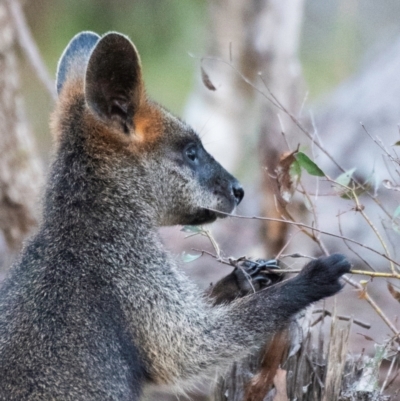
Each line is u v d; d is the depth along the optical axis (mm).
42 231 10016
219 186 11320
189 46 28266
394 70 23672
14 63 16156
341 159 20797
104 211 10078
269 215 15344
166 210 10969
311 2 35000
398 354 10266
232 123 23094
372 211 18281
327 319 13734
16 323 9344
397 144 10469
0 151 16047
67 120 10500
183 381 9859
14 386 9000
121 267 9812
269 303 9852
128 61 10234
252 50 21625
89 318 9375
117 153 10344
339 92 24266
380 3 34469
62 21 27688
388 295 17141
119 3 27609
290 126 16719
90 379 9125
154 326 9695
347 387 9727
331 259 9891
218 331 9797
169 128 10930
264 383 9859
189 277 10242
